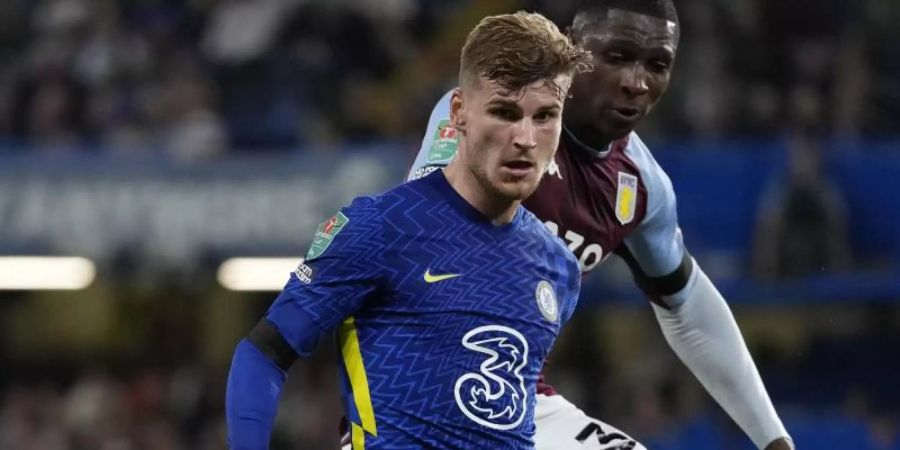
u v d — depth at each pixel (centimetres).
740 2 5072
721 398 1997
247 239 4594
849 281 4422
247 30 5247
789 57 5034
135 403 5175
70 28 5400
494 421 1416
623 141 1856
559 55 1384
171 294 5250
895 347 4931
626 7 1706
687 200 4491
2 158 4712
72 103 5284
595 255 1842
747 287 4453
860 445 4812
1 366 5403
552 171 1775
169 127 5094
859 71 5034
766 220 4462
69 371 5391
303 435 4922
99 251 4656
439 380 1406
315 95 5153
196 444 5131
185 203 4644
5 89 5356
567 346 5000
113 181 4681
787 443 1975
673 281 1934
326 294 1411
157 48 5344
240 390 1407
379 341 1418
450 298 1417
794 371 4988
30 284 5109
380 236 1419
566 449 1866
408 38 5384
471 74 1398
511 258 1453
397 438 1405
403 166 4534
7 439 5181
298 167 4600
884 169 4478
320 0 5262
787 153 4478
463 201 1448
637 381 4881
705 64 4919
